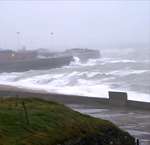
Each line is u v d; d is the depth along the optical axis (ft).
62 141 53.21
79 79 237.45
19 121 55.11
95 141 59.47
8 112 58.18
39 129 54.29
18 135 50.90
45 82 238.07
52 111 63.26
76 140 55.47
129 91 172.04
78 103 127.24
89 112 111.55
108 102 119.85
